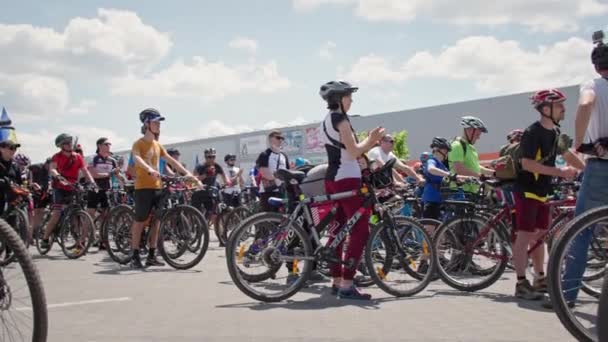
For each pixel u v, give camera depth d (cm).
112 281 693
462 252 609
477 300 559
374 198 573
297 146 3575
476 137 721
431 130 3425
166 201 854
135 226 822
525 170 550
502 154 778
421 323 456
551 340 404
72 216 967
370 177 581
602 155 452
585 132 448
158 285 658
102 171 1115
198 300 560
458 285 610
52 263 895
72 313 500
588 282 396
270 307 523
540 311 504
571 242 373
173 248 813
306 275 561
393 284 586
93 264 877
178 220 811
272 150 845
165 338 410
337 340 403
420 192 895
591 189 457
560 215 593
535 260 571
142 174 816
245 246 562
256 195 1333
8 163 829
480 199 648
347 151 555
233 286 648
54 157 995
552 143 544
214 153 1257
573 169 541
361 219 565
